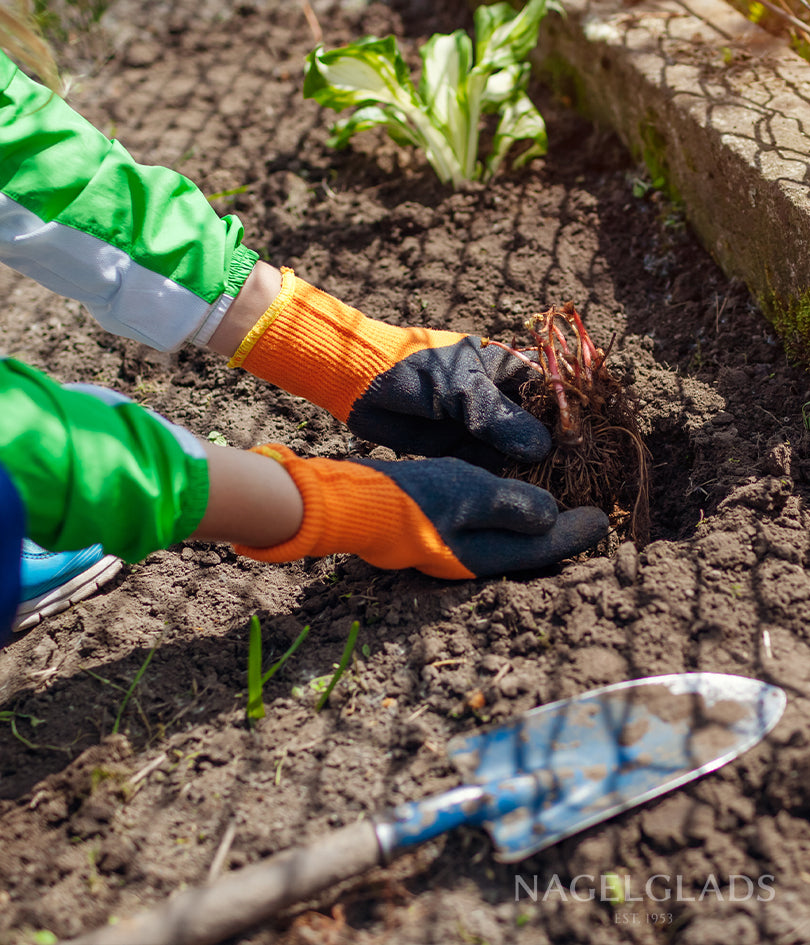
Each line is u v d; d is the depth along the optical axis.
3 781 0.84
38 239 0.87
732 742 0.80
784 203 1.01
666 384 1.04
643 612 0.87
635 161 1.25
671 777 0.79
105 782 0.83
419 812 0.77
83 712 0.88
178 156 1.38
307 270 1.21
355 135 1.39
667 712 0.82
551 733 0.82
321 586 0.95
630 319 1.12
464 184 1.26
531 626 0.88
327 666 0.88
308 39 1.64
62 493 0.76
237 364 0.94
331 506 0.84
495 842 0.77
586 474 0.95
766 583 0.88
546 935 0.76
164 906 0.73
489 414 0.92
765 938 0.74
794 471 0.94
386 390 0.93
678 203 1.18
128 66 1.61
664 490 0.99
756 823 0.78
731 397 1.02
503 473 0.95
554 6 1.32
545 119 1.37
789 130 1.07
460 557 0.88
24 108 0.88
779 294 1.04
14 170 0.87
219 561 0.98
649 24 1.27
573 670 0.85
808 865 0.76
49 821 0.82
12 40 0.84
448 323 1.12
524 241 1.19
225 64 1.60
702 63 1.19
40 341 1.19
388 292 1.17
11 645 0.94
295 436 1.06
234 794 0.82
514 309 1.12
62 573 0.95
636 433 0.96
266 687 0.88
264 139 1.40
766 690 0.82
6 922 0.78
